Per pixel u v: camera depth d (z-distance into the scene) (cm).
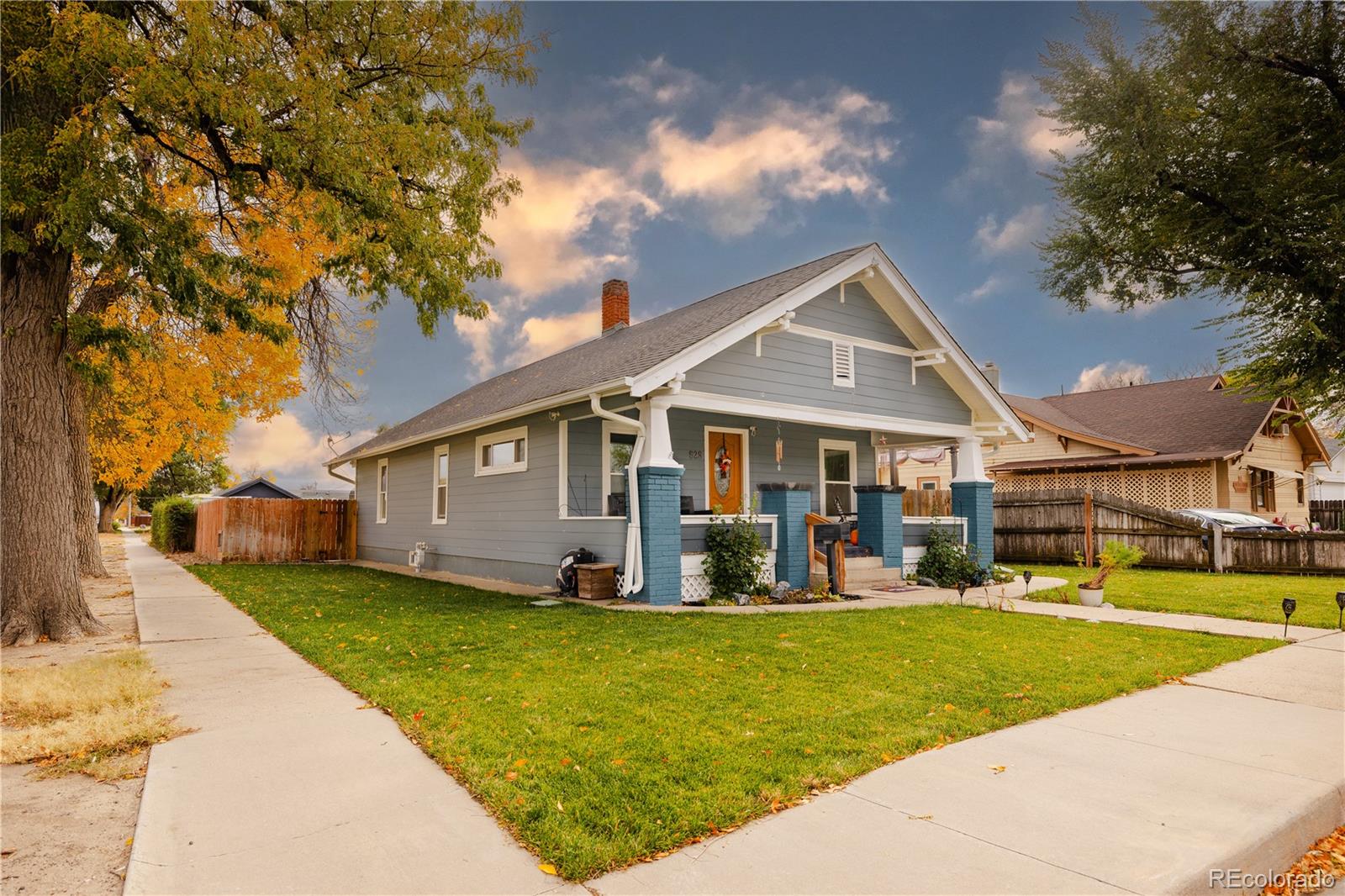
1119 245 712
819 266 1205
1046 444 2362
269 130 725
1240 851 302
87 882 277
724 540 1083
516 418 1269
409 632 780
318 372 1252
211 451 1831
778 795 346
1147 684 576
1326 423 743
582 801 338
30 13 662
